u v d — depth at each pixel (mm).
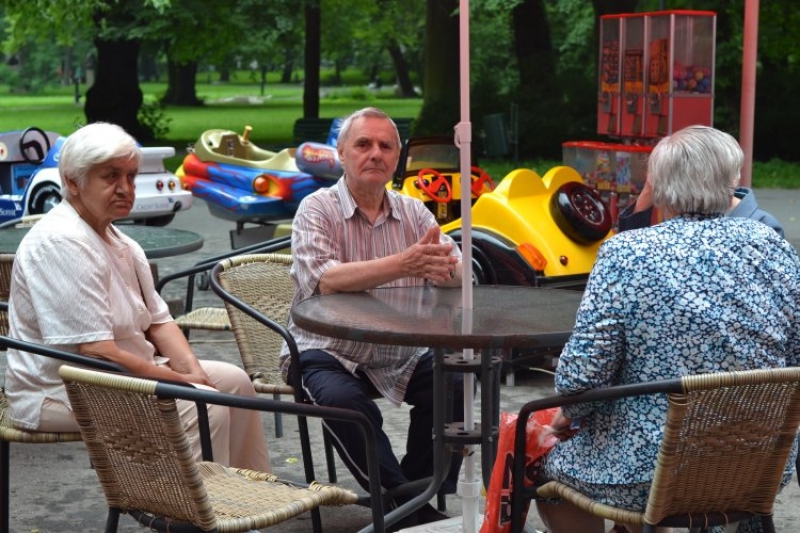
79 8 22453
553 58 26750
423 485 4289
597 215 7344
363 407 4344
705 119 10383
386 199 4660
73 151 4090
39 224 4148
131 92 28750
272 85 88500
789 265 3350
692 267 3230
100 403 3281
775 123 24141
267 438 6039
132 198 4168
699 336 3213
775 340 3277
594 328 3240
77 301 4023
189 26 25406
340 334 3547
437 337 3404
